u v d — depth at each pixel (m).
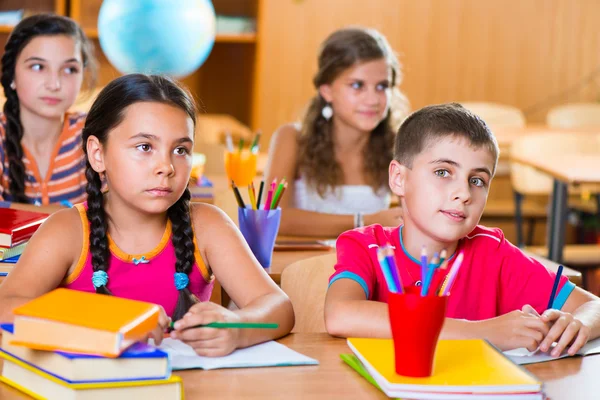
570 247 4.43
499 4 5.86
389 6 5.70
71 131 2.71
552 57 5.98
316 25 5.58
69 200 2.69
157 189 1.46
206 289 1.68
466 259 1.67
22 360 1.12
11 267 1.70
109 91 1.49
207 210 1.68
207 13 3.03
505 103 5.98
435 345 1.15
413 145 1.58
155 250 1.60
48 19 2.64
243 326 1.28
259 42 5.09
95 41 4.84
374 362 1.21
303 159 2.76
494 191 5.88
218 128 4.63
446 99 5.89
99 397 1.04
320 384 1.19
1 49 4.74
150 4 2.90
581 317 1.48
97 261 1.56
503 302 1.70
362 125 2.68
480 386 1.12
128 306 1.14
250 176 2.75
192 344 1.28
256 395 1.14
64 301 1.14
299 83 5.60
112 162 1.48
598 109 5.62
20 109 2.64
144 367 1.06
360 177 2.79
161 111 1.46
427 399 1.11
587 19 5.98
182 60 2.99
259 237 2.06
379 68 2.67
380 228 1.71
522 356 1.36
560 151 4.70
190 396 1.13
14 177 2.61
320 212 2.64
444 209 1.55
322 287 1.83
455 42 5.85
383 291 1.64
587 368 1.32
